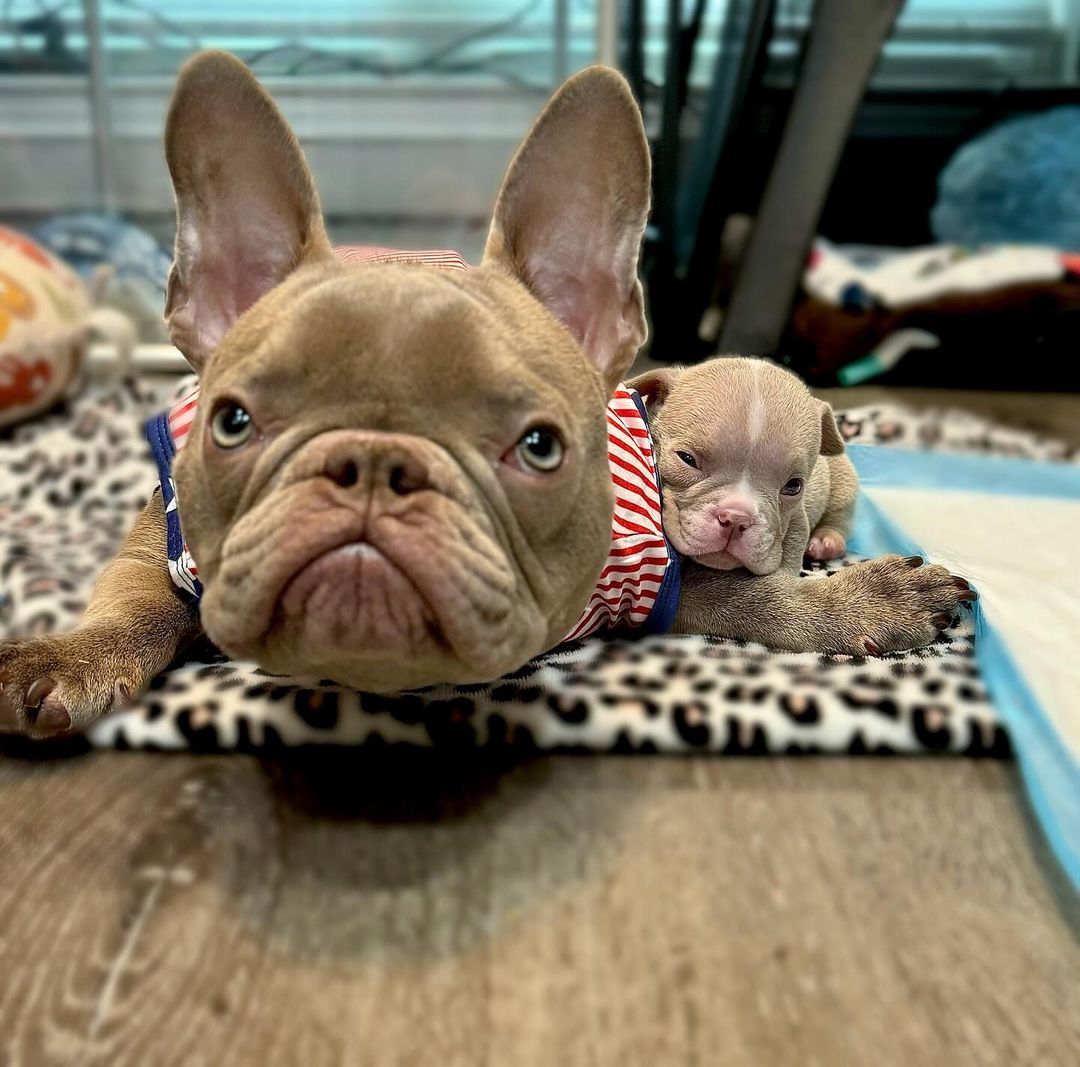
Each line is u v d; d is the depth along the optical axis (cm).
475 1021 28
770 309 100
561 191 35
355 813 36
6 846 34
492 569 29
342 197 126
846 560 59
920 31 133
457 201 128
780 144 97
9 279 82
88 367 90
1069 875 34
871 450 75
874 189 129
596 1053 27
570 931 31
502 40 124
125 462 72
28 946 30
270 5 119
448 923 31
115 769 38
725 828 36
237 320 34
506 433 30
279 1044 27
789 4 111
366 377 29
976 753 41
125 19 117
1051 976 30
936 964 30
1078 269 103
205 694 41
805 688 42
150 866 33
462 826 36
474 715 40
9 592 52
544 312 34
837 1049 27
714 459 48
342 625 28
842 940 31
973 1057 27
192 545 33
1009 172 122
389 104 124
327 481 28
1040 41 137
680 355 106
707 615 48
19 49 116
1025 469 74
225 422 31
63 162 120
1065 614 50
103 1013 28
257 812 36
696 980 29
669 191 109
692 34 110
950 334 102
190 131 34
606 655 45
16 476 70
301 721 39
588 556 33
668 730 40
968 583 48
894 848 35
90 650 40
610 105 34
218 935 31
